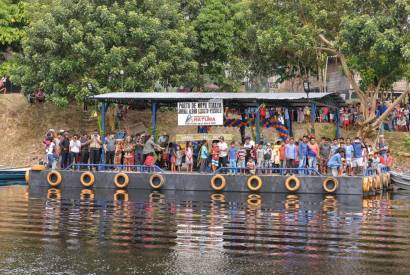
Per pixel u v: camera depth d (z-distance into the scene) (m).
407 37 39.09
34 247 16.59
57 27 44.78
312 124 33.38
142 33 45.16
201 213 23.25
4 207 24.50
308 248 16.78
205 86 53.28
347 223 21.08
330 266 14.84
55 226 19.77
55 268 14.48
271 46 42.75
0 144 48.56
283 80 50.75
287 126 39.94
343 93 53.66
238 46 49.19
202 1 50.31
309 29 42.66
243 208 24.97
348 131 46.84
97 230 19.12
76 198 28.17
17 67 46.91
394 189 36.97
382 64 40.91
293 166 33.16
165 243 17.27
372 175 33.41
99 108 43.28
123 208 24.55
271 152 33.72
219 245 17.08
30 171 34.19
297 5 43.78
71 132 47.59
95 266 14.68
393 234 18.92
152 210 24.02
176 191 32.38
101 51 44.03
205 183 32.38
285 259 15.50
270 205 26.12
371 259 15.55
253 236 18.41
